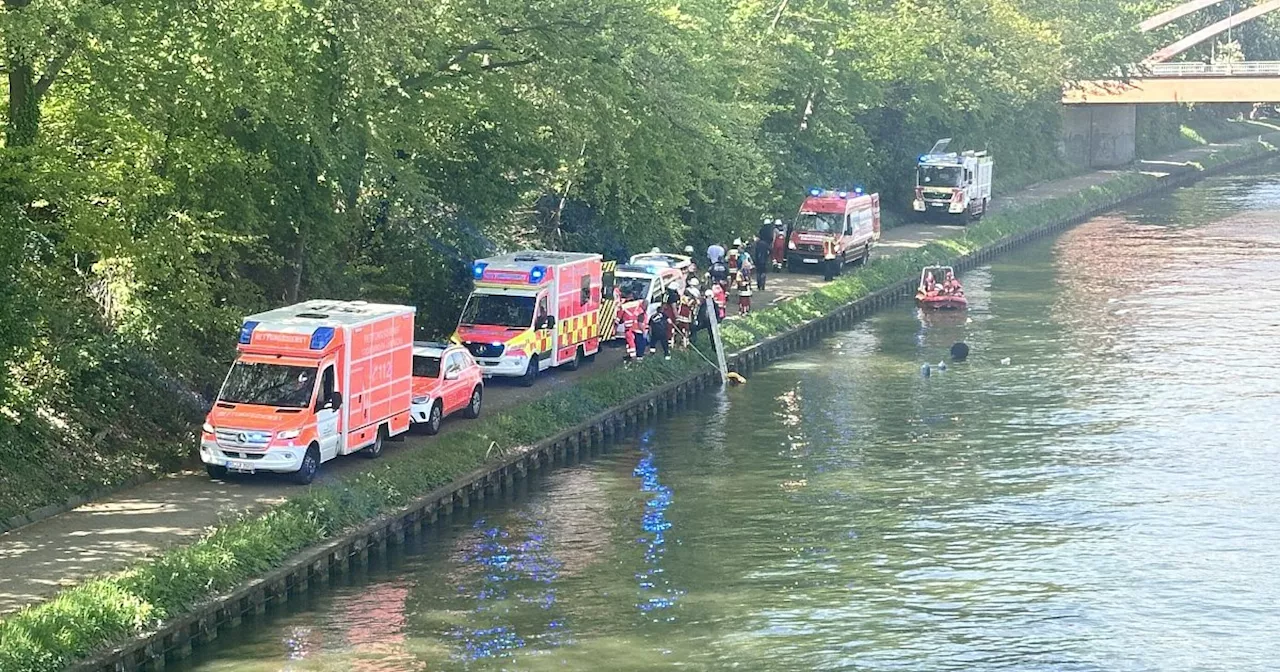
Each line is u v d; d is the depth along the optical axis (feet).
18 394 122.62
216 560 107.34
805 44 298.15
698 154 184.55
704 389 193.26
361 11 141.69
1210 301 251.60
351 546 120.37
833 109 315.99
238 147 136.98
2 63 114.62
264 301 157.28
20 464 118.62
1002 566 122.42
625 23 172.04
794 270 273.54
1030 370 201.05
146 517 116.88
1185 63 522.06
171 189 126.72
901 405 182.19
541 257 182.09
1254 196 437.58
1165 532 130.93
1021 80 411.13
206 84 124.36
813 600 114.73
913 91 363.56
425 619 109.91
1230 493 142.41
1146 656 104.06
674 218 222.28
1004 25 407.85
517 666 101.40
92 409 130.52
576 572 120.88
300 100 139.85
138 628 97.50
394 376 138.72
